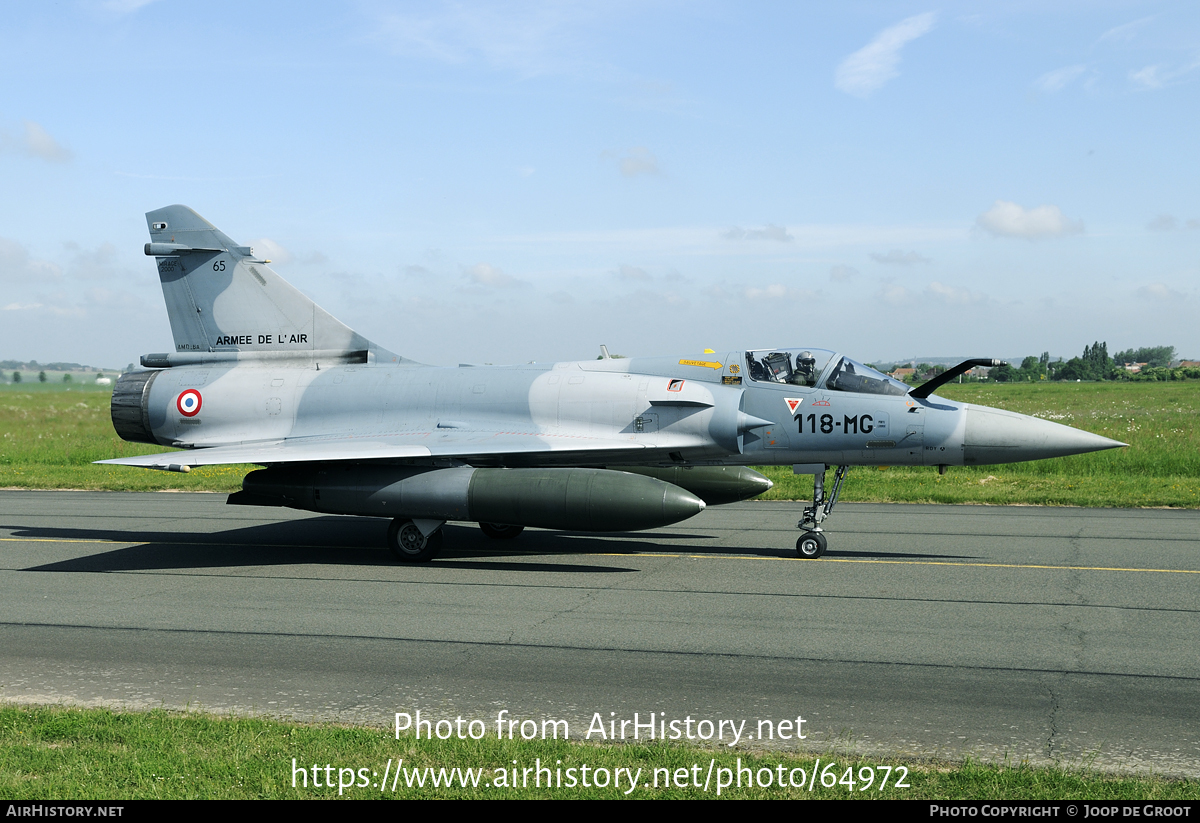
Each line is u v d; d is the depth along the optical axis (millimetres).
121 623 8336
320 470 11945
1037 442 11164
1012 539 12828
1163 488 17719
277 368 13891
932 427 11391
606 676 6605
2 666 6949
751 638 7645
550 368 12867
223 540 13516
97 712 5707
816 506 11844
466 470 11484
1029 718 5695
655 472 13414
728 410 11680
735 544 12797
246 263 14133
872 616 8422
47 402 63031
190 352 14320
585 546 12750
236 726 5457
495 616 8523
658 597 9328
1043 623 8102
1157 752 5141
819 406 11758
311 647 7457
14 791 4562
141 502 18219
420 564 11484
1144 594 9273
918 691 6230
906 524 14422
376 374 13281
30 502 18203
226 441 13422
